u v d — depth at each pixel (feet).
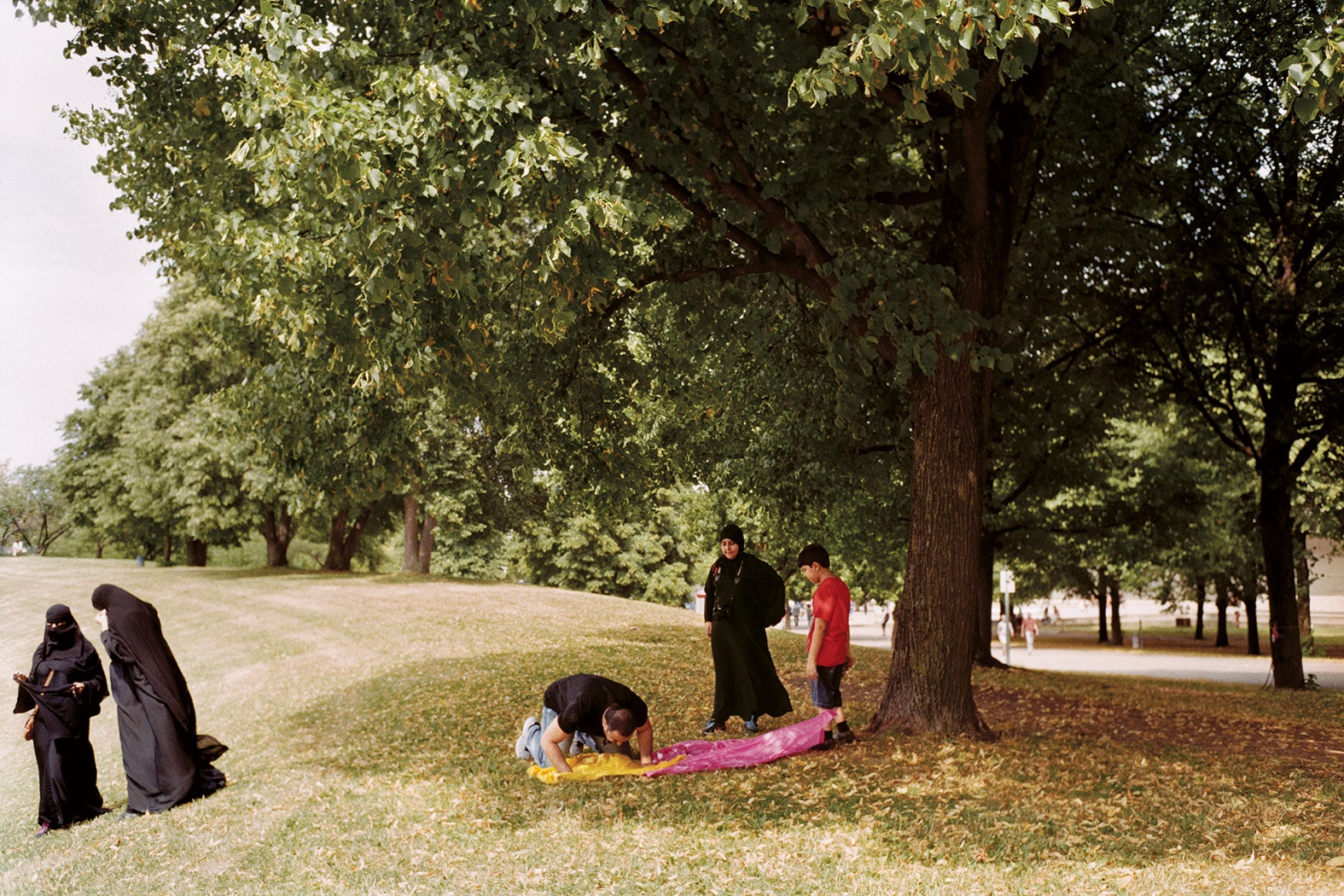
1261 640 182.29
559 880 20.12
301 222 27.32
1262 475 69.05
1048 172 49.85
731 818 23.79
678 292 39.22
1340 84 18.26
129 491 160.97
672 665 55.62
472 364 30.12
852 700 44.39
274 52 24.82
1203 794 25.66
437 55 26.27
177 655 83.87
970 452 32.40
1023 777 26.96
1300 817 23.66
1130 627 237.25
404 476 40.65
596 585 190.19
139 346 158.10
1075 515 79.87
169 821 27.37
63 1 32.50
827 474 59.77
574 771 28.55
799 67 31.63
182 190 38.42
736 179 32.78
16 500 348.79
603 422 44.21
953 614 32.19
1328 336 63.67
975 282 32.76
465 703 45.14
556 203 25.12
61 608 30.60
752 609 34.01
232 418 44.06
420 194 24.07
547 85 29.07
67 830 28.76
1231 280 62.49
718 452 61.62
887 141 34.42
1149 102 55.62
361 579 135.13
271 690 59.98
